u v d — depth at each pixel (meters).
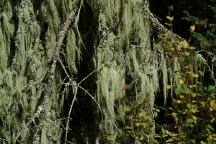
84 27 6.46
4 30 6.10
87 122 7.18
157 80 6.34
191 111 5.72
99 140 6.60
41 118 5.71
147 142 6.12
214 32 7.24
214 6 7.56
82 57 6.60
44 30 6.22
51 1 6.05
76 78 6.32
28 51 6.05
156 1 8.35
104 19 6.03
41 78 6.09
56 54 5.88
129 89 6.44
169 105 7.29
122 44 6.18
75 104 7.15
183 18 7.29
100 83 6.01
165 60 6.45
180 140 5.88
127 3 6.07
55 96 6.33
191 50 6.54
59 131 6.16
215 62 6.99
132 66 6.30
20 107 6.18
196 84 6.14
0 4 6.11
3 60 6.10
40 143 5.70
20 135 6.18
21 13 6.00
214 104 5.72
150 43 6.52
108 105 6.02
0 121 6.20
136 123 6.19
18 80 6.08
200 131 6.15
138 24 6.20
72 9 6.05
